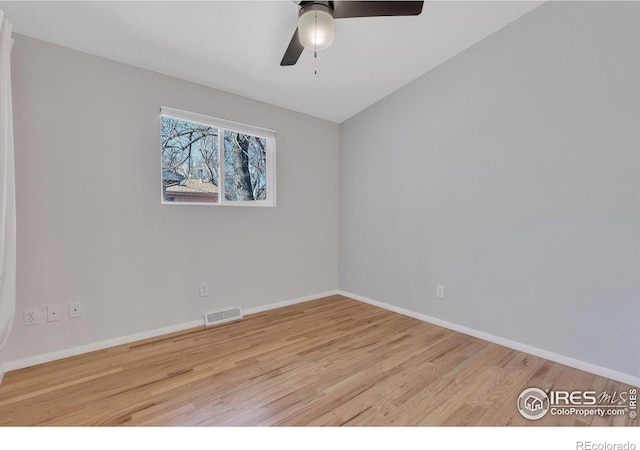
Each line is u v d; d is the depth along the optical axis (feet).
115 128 7.57
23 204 6.49
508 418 5.10
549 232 7.06
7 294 5.78
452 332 8.75
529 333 7.43
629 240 6.03
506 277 7.80
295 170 11.24
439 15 7.23
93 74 7.27
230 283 9.70
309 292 11.85
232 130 9.64
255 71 8.61
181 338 8.19
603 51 6.24
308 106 10.93
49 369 6.51
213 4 6.24
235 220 9.75
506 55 7.64
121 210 7.70
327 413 5.21
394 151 10.46
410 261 10.05
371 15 6.04
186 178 9.13
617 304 6.19
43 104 6.67
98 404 5.38
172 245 8.53
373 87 10.05
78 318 7.19
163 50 7.40
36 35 6.52
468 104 8.44
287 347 7.72
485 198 8.14
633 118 5.93
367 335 8.50
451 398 5.63
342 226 12.57
